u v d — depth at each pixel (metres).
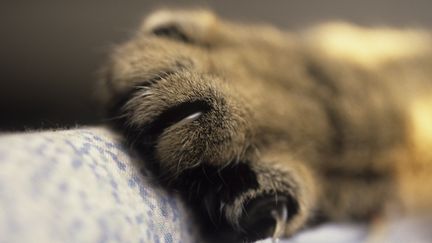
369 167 0.14
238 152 0.12
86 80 0.23
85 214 0.10
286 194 0.13
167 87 0.12
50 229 0.09
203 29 0.15
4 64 0.24
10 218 0.09
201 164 0.12
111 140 0.11
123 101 0.13
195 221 0.12
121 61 0.13
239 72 0.14
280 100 0.14
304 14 0.24
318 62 0.15
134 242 0.10
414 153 0.15
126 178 0.11
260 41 0.15
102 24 0.24
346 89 0.15
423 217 0.15
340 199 0.14
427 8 0.21
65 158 0.10
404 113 0.15
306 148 0.14
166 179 0.12
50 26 0.25
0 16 0.25
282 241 0.13
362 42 0.16
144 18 0.16
